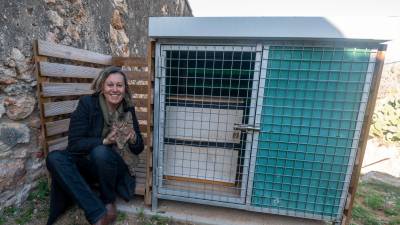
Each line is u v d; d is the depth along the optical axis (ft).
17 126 6.59
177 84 6.62
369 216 7.61
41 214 6.72
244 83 6.38
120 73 6.38
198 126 6.81
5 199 6.44
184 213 7.18
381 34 5.00
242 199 6.68
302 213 6.48
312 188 6.29
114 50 12.65
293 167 6.24
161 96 6.33
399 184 10.81
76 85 8.16
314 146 6.04
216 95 6.64
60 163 5.89
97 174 6.41
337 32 5.14
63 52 7.39
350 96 5.65
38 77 6.59
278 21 5.29
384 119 17.03
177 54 6.36
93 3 10.28
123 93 6.45
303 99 5.84
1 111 6.17
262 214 7.36
